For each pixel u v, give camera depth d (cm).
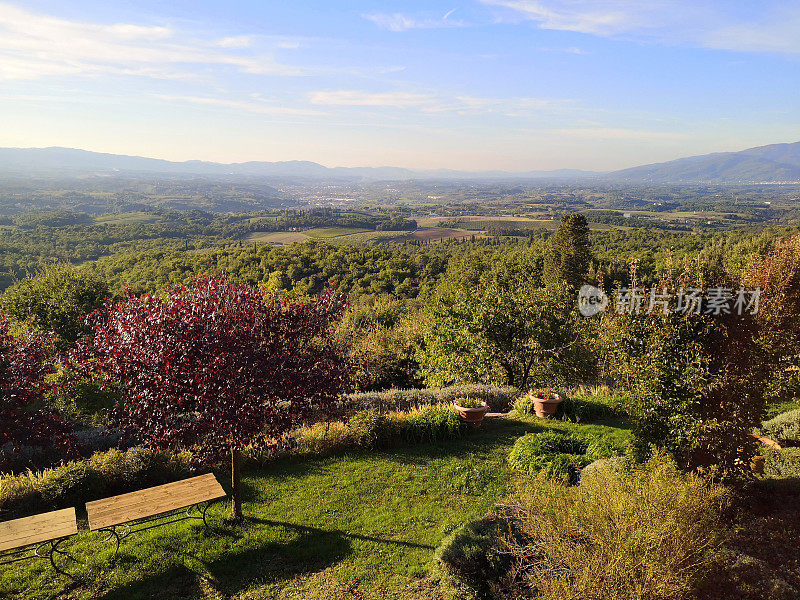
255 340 564
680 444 608
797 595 423
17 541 457
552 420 1040
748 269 850
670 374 613
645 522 393
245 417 521
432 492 721
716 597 431
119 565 525
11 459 789
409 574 510
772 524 541
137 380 518
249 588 491
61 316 2056
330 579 506
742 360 601
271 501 688
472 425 980
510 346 1331
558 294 1480
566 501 438
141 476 724
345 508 669
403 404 1158
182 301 570
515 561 459
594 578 365
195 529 598
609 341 679
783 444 802
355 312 2386
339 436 880
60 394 985
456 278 3838
